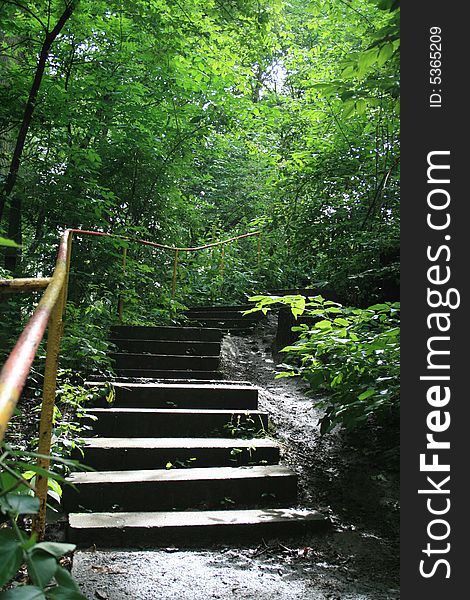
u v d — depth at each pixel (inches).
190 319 346.0
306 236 358.9
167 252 401.7
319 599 103.3
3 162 342.6
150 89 385.7
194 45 356.2
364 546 130.3
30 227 349.4
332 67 356.5
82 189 343.9
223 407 197.2
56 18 330.6
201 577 109.9
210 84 393.7
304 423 202.7
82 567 110.5
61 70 362.6
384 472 167.5
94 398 181.5
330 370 165.3
